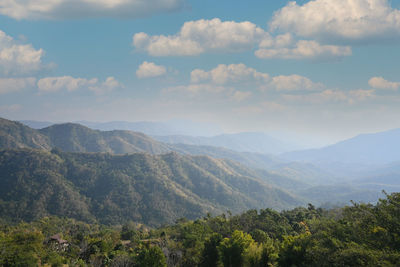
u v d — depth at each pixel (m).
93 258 49.88
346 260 21.72
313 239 27.92
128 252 57.41
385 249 22.09
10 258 38.97
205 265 38.84
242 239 35.53
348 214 30.55
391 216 24.42
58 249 56.50
